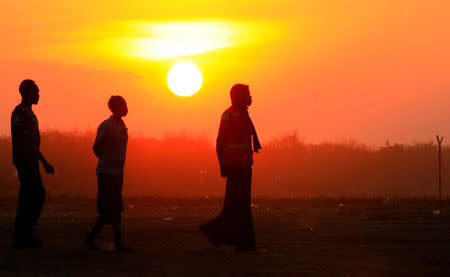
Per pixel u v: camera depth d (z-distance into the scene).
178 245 33.28
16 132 31.28
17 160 31.34
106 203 30.91
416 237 36.69
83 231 38.84
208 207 61.25
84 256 29.16
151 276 24.38
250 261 27.88
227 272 25.25
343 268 26.25
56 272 25.03
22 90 31.72
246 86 31.95
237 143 31.50
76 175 96.31
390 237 36.88
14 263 27.08
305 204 65.06
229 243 31.36
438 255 29.83
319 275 24.75
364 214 52.97
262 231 40.00
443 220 47.12
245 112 31.95
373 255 29.80
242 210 31.44
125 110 31.44
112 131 30.91
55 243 33.41
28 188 31.47
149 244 33.62
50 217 48.91
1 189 82.75
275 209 59.12
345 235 37.72
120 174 31.14
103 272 25.12
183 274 24.84
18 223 31.55
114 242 33.62
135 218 48.69
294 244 33.81
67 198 69.06
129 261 27.77
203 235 37.56
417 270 25.97
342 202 67.12
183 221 46.19
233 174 31.39
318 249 31.80
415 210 56.94
